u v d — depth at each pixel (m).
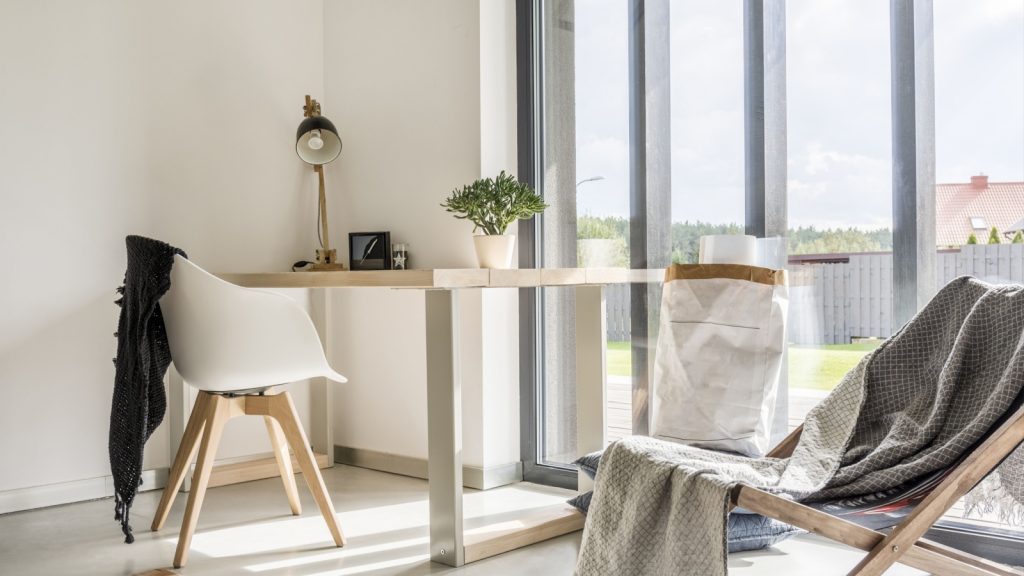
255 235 3.72
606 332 3.11
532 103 3.43
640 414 3.11
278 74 3.80
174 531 2.79
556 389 3.41
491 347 3.38
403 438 3.61
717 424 2.62
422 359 3.54
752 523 2.48
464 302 3.40
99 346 3.25
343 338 3.84
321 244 3.95
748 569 2.38
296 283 2.78
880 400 2.17
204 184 3.55
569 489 3.33
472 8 3.36
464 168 3.39
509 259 2.88
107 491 3.25
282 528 2.82
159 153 3.42
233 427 3.64
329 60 3.92
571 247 3.33
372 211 3.74
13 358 3.04
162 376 2.64
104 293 3.26
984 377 2.00
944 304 2.17
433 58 3.50
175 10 3.47
